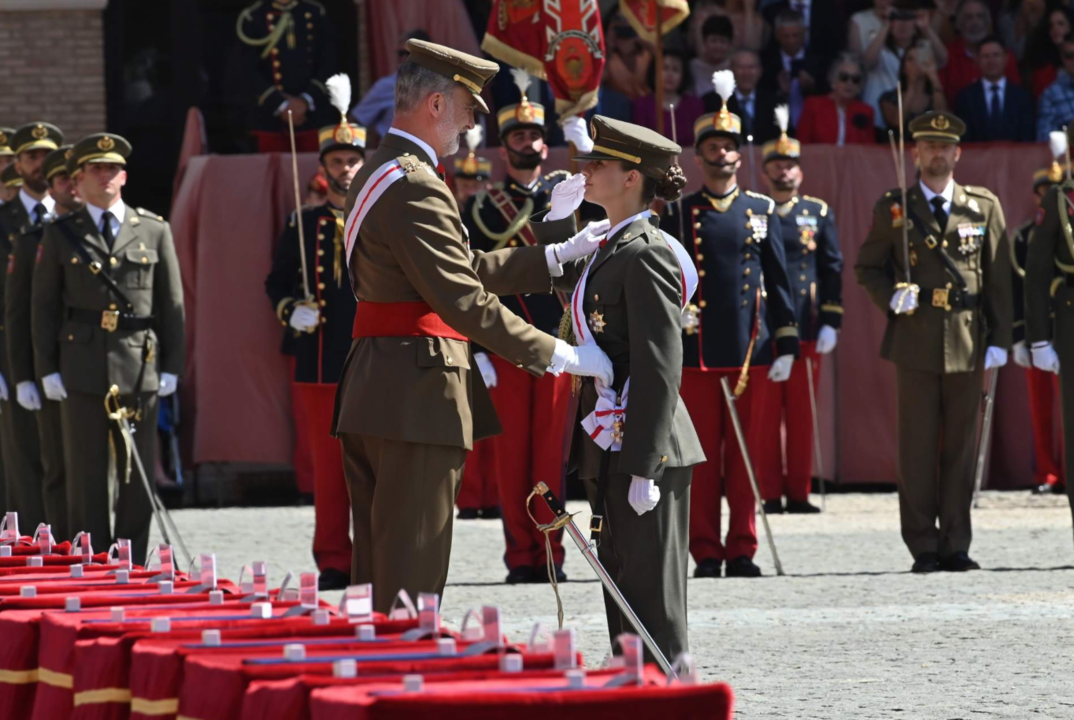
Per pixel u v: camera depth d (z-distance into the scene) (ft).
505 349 48.88
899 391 93.09
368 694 27.55
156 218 92.94
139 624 34.60
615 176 49.08
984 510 119.85
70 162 91.71
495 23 89.30
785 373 93.50
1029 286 94.99
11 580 42.37
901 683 59.88
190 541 108.99
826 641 69.26
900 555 98.73
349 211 51.78
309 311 94.99
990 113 139.74
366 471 53.01
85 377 89.71
